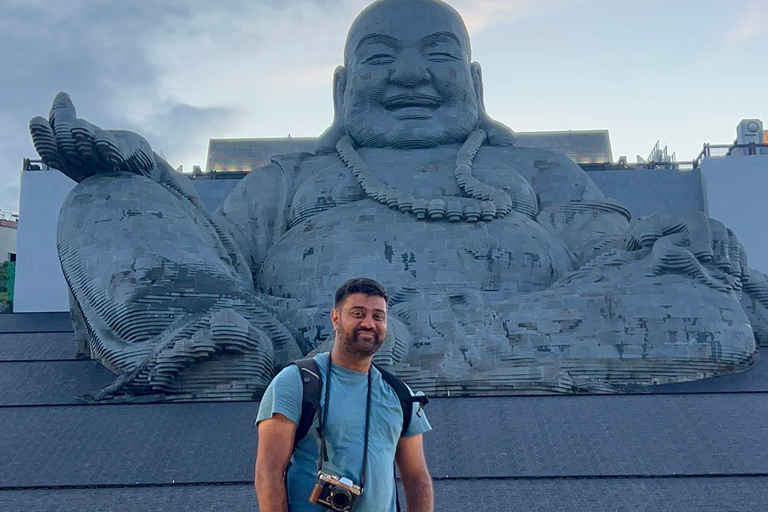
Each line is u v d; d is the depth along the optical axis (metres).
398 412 6.36
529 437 12.95
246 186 22.34
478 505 11.30
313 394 6.14
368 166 21.27
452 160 21.44
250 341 14.87
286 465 6.07
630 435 12.91
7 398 15.29
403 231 18.98
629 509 11.09
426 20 22.69
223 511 11.34
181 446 13.01
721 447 12.52
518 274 18.56
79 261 17.11
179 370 14.71
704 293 16.47
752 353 16.45
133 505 11.54
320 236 19.36
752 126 33.19
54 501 11.70
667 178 30.41
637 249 18.11
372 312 6.30
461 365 15.36
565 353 15.83
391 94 22.19
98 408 14.23
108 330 16.34
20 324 25.23
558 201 21.67
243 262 19.66
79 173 18.58
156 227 17.33
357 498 5.95
